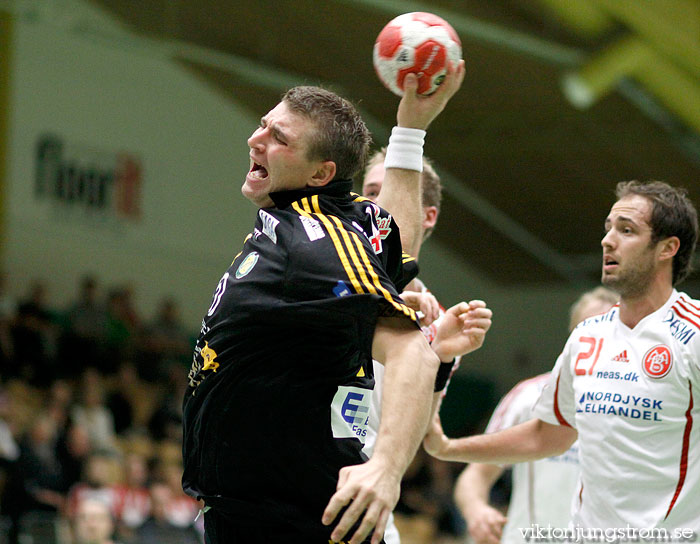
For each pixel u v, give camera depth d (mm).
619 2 19719
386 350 3979
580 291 35000
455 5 21234
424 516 22359
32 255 26125
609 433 5602
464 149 28953
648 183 5852
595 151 26859
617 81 22078
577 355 5898
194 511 17484
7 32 25750
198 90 29750
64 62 26906
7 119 25688
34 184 26203
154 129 28734
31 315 23125
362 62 26000
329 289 3957
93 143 27422
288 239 4062
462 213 32531
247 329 4059
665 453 5465
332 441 4094
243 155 30859
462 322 5133
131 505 17219
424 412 3883
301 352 4059
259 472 4105
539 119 26281
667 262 5703
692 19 20359
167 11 25375
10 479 16500
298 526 4094
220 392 4145
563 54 21781
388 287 3996
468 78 25203
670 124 23766
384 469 3750
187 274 29438
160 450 21781
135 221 28266
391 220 4434
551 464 8172
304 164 4277
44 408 20266
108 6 26078
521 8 21219
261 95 29375
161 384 24234
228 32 25844
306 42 25672
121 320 25078
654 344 5586
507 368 35969
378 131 28531
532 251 33375
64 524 13805
